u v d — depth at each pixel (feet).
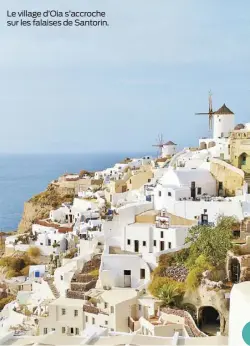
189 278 254.06
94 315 258.78
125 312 254.68
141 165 529.86
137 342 171.22
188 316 235.20
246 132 363.15
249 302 115.03
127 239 307.99
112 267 290.35
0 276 396.37
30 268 375.04
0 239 508.12
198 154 419.74
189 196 330.75
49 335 180.24
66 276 301.63
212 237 273.33
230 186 346.95
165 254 282.15
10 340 178.29
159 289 260.83
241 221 288.30
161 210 319.47
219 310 240.12
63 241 393.91
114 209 384.27
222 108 463.01
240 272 249.75
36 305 300.40
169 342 170.91
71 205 488.44
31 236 437.17
